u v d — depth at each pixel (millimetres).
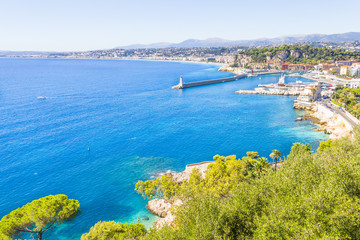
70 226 59469
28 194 71125
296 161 46438
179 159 94188
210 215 32469
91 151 101062
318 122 135375
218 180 57375
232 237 31938
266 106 181375
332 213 26828
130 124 137500
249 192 37062
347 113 130000
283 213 28156
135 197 71125
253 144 107562
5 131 122000
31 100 195875
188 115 157375
